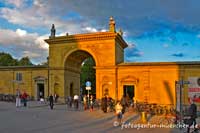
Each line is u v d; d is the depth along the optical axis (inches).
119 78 1689.2
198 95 815.1
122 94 1669.5
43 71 1942.7
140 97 1621.6
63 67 1882.4
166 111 1326.3
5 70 2053.4
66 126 836.0
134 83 1642.5
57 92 1892.2
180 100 854.5
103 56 1756.9
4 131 701.9
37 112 1245.7
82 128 806.5
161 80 1582.2
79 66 2170.3
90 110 1416.1
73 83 2047.2
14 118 997.2
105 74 1723.7
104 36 1745.8
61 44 1892.2
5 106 1528.1
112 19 1771.7
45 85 1925.4
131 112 1379.2
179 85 851.4
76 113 1261.1
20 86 2000.5
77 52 1899.6
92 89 3068.4
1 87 2057.1
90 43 1798.7
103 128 823.1
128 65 1662.2
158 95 1582.2
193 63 1523.1
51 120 976.3
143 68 1626.5
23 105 1593.3
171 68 1567.4
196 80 823.7
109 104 1408.7
